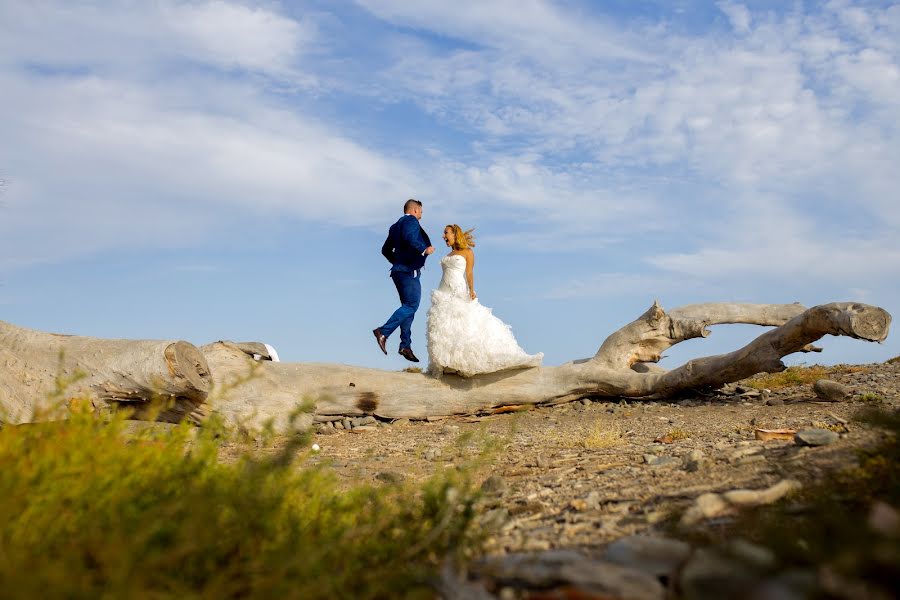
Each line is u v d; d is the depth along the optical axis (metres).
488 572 2.94
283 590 2.43
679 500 4.27
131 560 2.32
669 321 13.07
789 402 11.07
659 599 2.55
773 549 2.75
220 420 4.28
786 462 4.88
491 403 12.38
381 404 12.16
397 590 2.76
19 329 9.07
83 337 9.19
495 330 12.34
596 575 2.72
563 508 4.54
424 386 12.37
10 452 3.19
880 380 12.01
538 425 10.62
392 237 13.66
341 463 7.45
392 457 8.09
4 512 2.66
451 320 12.22
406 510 3.46
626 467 5.88
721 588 2.46
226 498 2.87
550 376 12.70
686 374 12.16
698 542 3.27
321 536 3.09
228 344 11.32
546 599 2.61
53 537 2.66
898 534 2.12
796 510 3.49
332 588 2.59
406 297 13.43
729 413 10.33
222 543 2.73
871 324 10.44
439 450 8.24
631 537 3.23
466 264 12.47
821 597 2.11
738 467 5.03
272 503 3.04
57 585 2.19
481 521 4.07
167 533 2.59
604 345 13.38
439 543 3.18
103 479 3.04
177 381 8.70
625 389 12.56
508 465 6.77
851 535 2.34
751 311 13.52
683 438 7.57
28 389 8.22
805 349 11.76
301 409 4.07
